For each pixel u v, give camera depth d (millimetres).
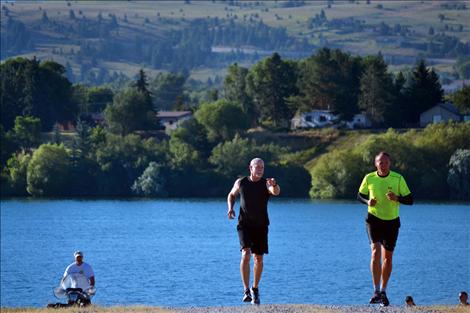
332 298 147250
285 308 60094
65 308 65188
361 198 63219
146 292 153000
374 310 59781
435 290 157375
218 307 61656
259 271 63094
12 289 161250
